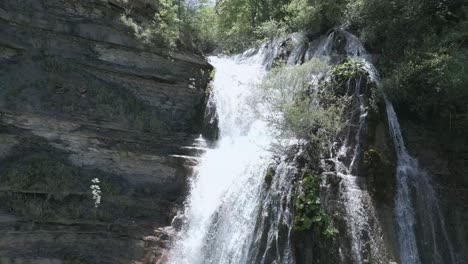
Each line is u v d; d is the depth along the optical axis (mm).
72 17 12211
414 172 10328
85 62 12133
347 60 12312
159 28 13750
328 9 15797
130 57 12953
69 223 9422
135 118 12125
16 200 9133
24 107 10289
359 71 11109
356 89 10836
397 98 11336
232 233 9695
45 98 10828
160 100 13328
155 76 13180
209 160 11617
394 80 11266
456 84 10156
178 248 9992
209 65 14930
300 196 9062
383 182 9594
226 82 14789
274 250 8789
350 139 10141
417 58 11391
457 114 10641
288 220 8961
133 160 11094
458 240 9828
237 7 24531
